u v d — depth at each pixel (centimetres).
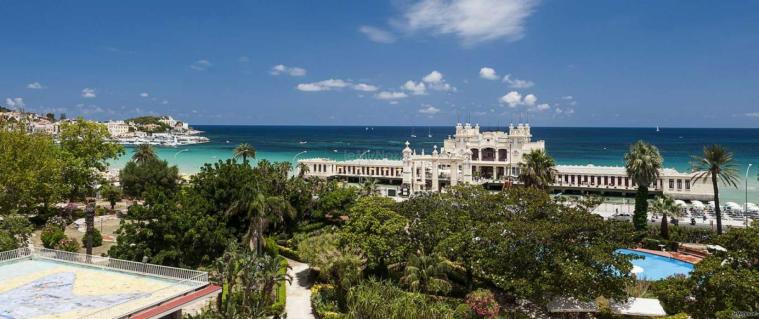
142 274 4081
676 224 8538
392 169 15075
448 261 4988
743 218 9288
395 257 5175
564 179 13612
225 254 4359
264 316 4138
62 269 4244
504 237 4750
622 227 4891
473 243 4912
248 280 4156
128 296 3584
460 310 4384
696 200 11856
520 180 8612
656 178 7712
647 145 7869
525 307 4991
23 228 5825
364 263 5338
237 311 4103
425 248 5278
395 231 5259
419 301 4303
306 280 5841
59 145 10100
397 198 11994
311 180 9338
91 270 4222
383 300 4238
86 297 3562
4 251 4809
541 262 4531
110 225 8650
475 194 5897
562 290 4362
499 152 15138
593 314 4766
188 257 6041
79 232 8094
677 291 3997
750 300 3653
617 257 4397
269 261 4331
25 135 8281
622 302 4403
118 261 4294
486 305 4288
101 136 10100
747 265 4012
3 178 7238
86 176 9819
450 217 5378
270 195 7488
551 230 4512
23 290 3706
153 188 6381
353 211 5750
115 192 10181
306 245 5675
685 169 19212
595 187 13125
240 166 7394
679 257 6906
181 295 3625
